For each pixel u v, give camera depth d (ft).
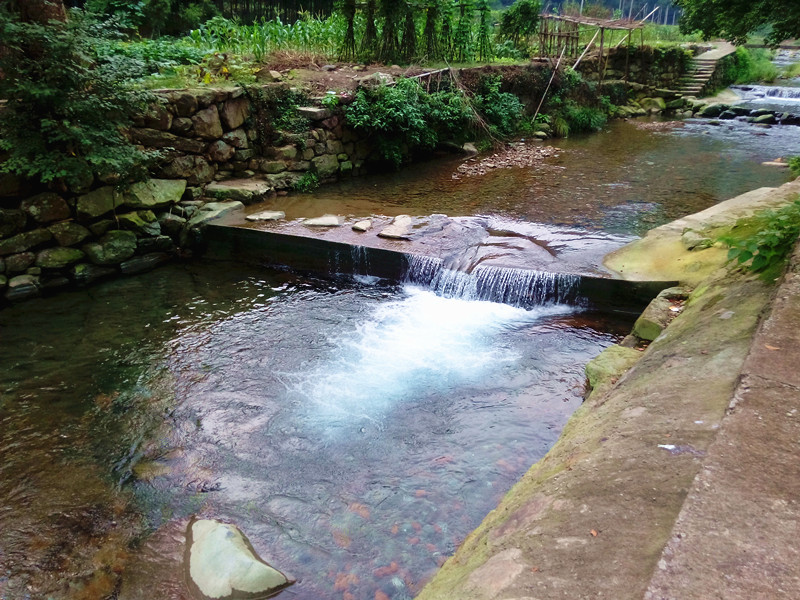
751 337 11.37
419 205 29.63
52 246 23.59
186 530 12.21
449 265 22.58
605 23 59.52
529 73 50.72
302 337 19.76
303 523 12.28
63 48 21.72
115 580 11.03
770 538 6.23
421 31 48.62
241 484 13.47
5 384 17.19
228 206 27.86
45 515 12.59
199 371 17.89
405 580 10.82
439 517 12.30
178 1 51.55
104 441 14.92
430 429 15.12
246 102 31.14
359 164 36.37
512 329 19.88
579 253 22.89
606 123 57.26
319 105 33.78
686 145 45.29
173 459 14.29
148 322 20.93
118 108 23.53
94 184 24.44
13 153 21.68
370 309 21.65
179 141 27.86
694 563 5.95
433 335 19.69
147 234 25.82
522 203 29.94
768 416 8.28
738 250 15.72
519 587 6.53
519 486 10.66
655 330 16.62
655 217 27.30
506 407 15.87
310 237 24.63
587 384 16.56
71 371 17.90
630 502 7.51
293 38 45.21
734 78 72.54
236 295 23.04
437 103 39.50
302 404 16.24
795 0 19.36
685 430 8.89
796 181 26.32
